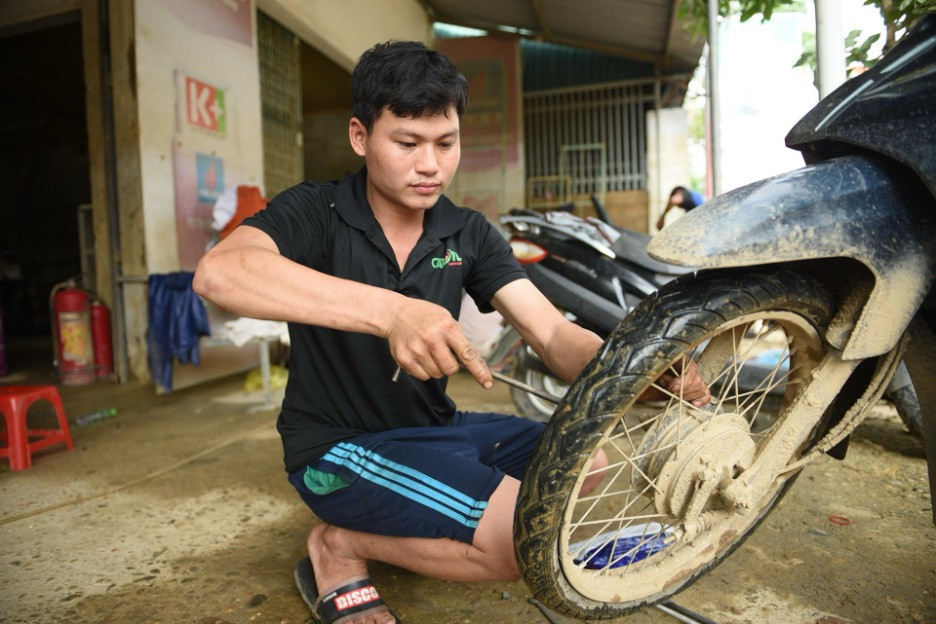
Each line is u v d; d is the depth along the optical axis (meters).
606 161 8.75
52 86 6.81
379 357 1.25
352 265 1.24
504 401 3.41
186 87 3.96
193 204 4.02
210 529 1.85
